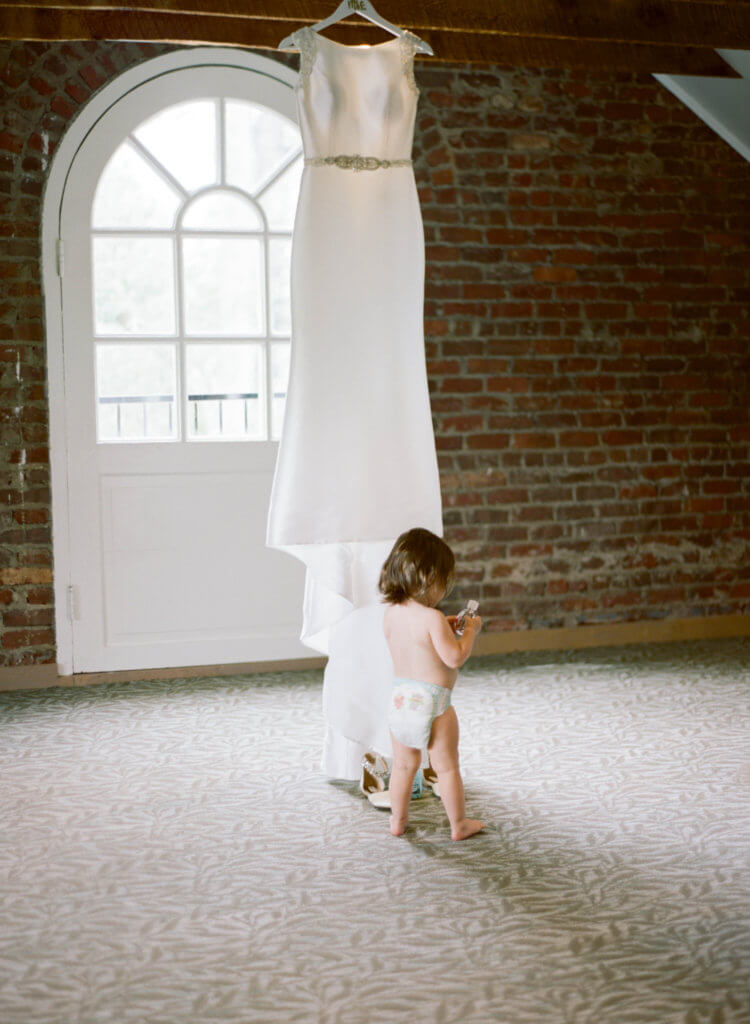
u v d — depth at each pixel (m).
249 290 4.79
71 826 3.07
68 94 4.49
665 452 5.34
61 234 4.52
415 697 2.90
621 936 2.40
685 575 5.40
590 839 2.95
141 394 4.71
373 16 3.14
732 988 2.17
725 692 4.43
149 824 3.08
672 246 5.28
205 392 4.77
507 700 4.35
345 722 3.28
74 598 4.64
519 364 5.10
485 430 5.07
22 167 4.47
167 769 3.55
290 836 2.99
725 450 5.40
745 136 5.19
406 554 2.94
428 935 2.41
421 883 2.69
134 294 4.66
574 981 2.21
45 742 3.85
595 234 5.16
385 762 3.33
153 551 4.72
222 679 4.76
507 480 5.12
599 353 5.21
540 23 3.96
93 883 2.70
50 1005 2.13
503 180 5.01
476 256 5.00
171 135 4.64
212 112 4.66
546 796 3.28
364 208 3.18
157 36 4.20
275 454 4.83
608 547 5.28
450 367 5.00
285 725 4.05
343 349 3.18
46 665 4.64
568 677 4.70
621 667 4.87
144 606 4.73
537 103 5.03
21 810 3.19
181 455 4.72
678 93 5.17
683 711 4.16
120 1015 2.09
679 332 5.32
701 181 5.29
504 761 3.61
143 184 4.63
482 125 4.96
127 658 4.72
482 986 2.19
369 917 2.51
